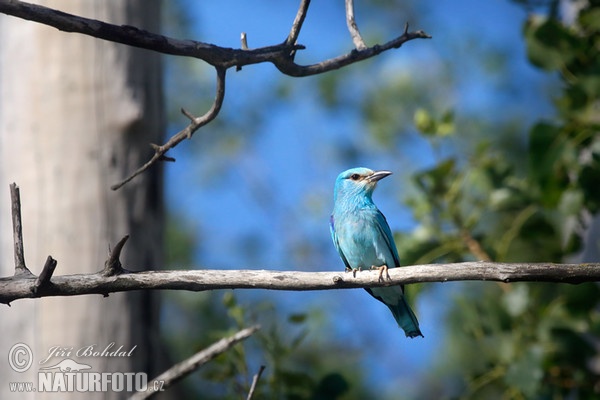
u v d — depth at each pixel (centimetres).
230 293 1122
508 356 1214
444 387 1847
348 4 927
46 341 1116
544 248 1296
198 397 1702
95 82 1159
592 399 1190
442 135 1306
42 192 1141
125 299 1144
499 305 1241
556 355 1205
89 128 1154
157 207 1193
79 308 1123
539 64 1252
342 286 826
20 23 1177
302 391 1133
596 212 1223
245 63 845
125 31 802
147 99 1188
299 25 859
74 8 1158
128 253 1155
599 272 769
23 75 1167
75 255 1133
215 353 835
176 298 1875
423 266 816
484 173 1291
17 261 790
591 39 1248
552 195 1229
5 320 1126
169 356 1461
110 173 1156
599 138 1212
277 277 814
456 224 1275
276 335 1143
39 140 1149
